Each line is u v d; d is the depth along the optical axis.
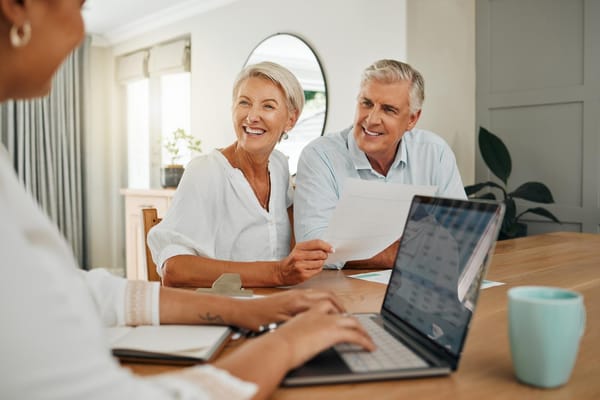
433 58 3.06
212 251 1.37
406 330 0.74
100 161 5.61
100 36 5.49
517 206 3.03
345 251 1.24
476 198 3.17
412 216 0.87
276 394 0.55
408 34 2.99
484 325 0.82
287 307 0.77
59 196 5.10
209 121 4.46
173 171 4.30
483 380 0.60
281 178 1.59
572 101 2.77
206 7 4.40
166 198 3.98
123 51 5.43
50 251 0.44
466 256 0.66
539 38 2.89
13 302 0.36
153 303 0.78
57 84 5.02
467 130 3.21
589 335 0.77
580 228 2.78
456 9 3.15
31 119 4.87
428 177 1.81
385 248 1.38
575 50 2.75
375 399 0.54
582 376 0.61
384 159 1.76
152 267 1.54
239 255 1.48
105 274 0.83
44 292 0.38
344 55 3.35
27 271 0.37
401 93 1.57
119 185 5.62
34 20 0.45
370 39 3.20
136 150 5.45
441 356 0.64
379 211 1.17
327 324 0.62
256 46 3.97
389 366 0.61
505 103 3.05
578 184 2.78
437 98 3.08
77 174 5.23
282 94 1.44
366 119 1.60
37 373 0.36
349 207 1.14
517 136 3.02
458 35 3.16
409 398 0.55
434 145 1.82
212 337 0.71
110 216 5.63
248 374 0.51
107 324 0.78
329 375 0.58
